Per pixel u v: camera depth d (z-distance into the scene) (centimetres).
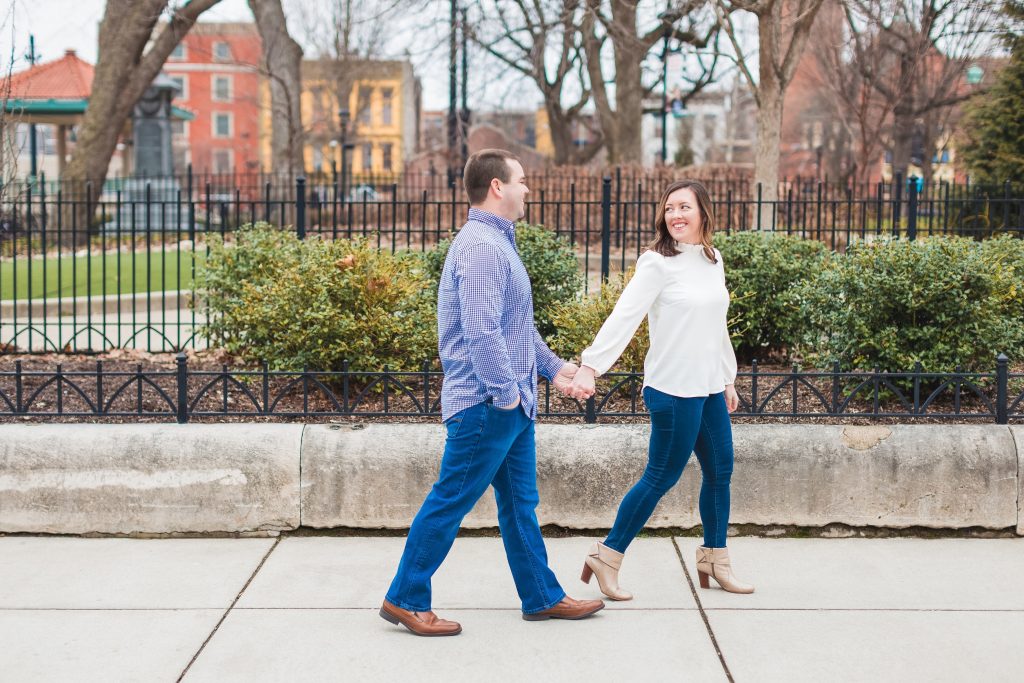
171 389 655
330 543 501
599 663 375
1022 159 1354
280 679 361
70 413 538
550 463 511
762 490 509
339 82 3916
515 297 387
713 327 409
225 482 507
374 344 641
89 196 834
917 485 507
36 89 3106
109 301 1169
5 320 1097
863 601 431
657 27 2434
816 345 687
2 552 486
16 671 365
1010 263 666
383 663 374
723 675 365
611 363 408
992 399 615
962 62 2209
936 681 359
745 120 5934
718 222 1892
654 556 486
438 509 391
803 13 1159
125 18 2138
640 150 2608
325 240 766
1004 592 441
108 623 407
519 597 427
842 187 1958
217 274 784
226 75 7556
